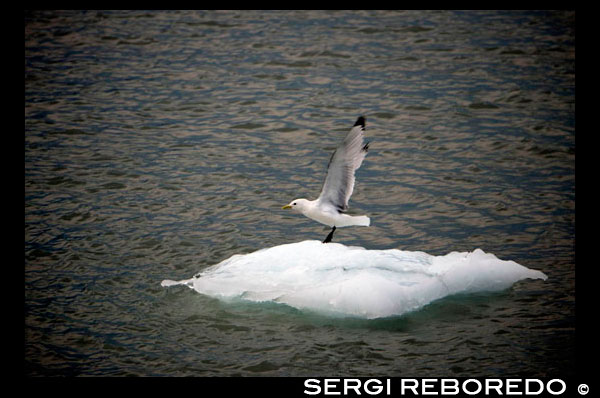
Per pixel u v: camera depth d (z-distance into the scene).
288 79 37.12
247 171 27.45
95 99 34.75
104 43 42.31
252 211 24.36
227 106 34.00
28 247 21.84
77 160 28.34
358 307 18.06
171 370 16.36
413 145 29.66
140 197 25.34
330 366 16.34
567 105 33.06
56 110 33.38
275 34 43.56
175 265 20.92
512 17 45.72
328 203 18.53
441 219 23.73
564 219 23.52
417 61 38.97
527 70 37.34
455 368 16.23
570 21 44.53
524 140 29.69
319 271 19.25
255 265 19.75
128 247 21.94
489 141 29.77
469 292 19.20
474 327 17.67
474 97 34.25
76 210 24.30
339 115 32.78
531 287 19.38
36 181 26.47
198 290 19.41
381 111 33.06
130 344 17.30
